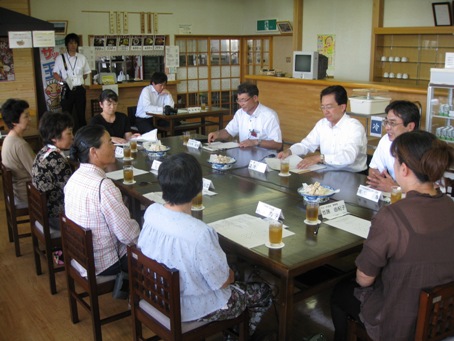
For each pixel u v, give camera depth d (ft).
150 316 6.51
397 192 7.77
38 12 23.48
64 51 24.43
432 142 5.17
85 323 8.77
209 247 5.73
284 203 8.38
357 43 25.09
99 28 25.43
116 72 26.55
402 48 23.70
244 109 13.65
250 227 7.16
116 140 13.33
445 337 5.45
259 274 8.66
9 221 12.12
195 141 13.15
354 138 11.10
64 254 8.21
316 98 22.09
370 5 24.11
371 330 5.61
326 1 26.18
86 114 25.43
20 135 11.61
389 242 5.19
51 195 9.55
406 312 5.25
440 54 22.31
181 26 28.27
